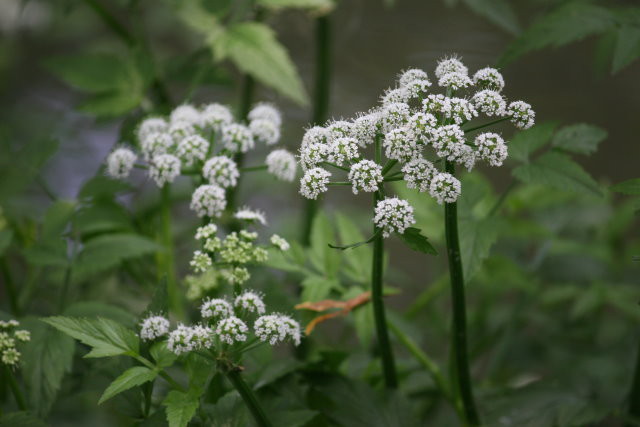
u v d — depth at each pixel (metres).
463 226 0.85
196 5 1.00
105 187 0.92
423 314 1.21
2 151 0.95
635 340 1.04
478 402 0.92
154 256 0.97
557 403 0.88
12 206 0.95
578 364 1.02
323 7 1.01
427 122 0.75
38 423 0.80
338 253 0.89
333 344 1.04
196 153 0.83
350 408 0.84
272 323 0.77
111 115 0.99
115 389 0.76
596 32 0.87
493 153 0.75
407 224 0.75
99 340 0.77
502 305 1.18
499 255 0.99
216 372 0.81
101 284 0.99
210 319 0.78
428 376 0.96
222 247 0.80
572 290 1.07
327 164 0.78
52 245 0.90
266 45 0.97
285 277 0.99
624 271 1.10
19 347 0.83
